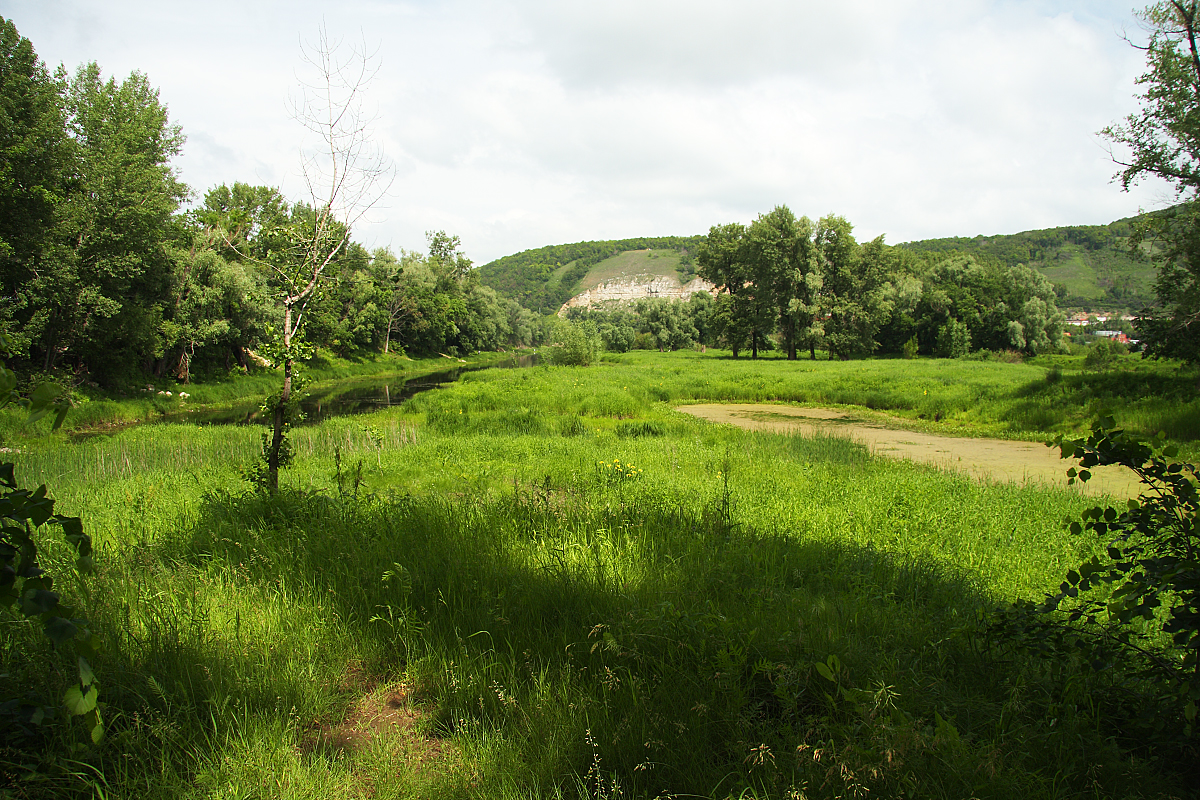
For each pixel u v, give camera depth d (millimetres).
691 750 2697
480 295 89062
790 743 2701
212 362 34781
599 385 30594
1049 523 7184
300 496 6520
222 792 2420
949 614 4383
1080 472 3033
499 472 10609
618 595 4246
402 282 63469
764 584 4801
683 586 4562
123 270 23406
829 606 4277
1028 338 64688
